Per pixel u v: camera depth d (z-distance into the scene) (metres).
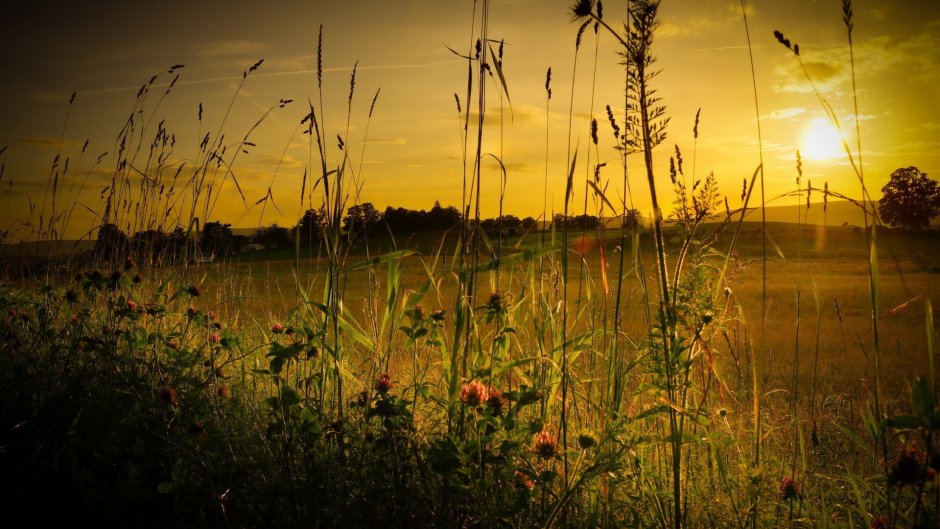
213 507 2.21
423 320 2.56
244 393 3.25
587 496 2.50
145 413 2.71
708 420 2.35
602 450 2.17
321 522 2.18
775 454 3.08
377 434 2.58
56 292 3.78
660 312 2.04
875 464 2.47
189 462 2.31
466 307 2.41
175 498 2.15
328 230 2.73
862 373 5.75
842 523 2.37
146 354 3.49
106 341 3.18
